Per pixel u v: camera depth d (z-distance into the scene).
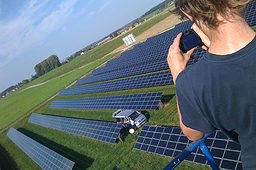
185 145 12.72
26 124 47.69
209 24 1.38
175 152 13.07
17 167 26.70
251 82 1.29
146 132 16.23
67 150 23.69
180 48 2.04
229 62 1.37
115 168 16.05
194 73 1.58
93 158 19.28
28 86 155.50
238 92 1.35
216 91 1.43
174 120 17.61
